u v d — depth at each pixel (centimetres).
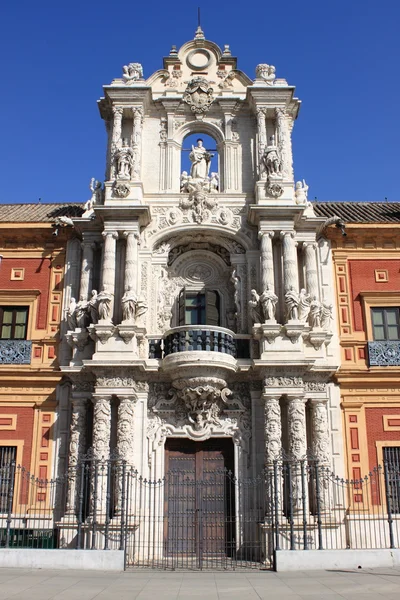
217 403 2220
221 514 2138
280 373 2150
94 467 1945
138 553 1906
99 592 1268
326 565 1633
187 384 2162
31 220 2550
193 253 2508
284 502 2062
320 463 2112
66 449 2216
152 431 2205
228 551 2105
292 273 2280
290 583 1402
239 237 2411
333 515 2086
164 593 1273
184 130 2591
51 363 2320
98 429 2105
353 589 1305
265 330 2170
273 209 2317
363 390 2288
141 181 2448
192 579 1485
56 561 1619
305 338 2258
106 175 2528
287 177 2455
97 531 1995
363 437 2234
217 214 2434
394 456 2231
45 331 2370
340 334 2364
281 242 2355
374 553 1652
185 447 2222
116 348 2173
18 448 2223
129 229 2325
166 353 2234
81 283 2356
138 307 2248
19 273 2447
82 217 2411
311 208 2469
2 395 2284
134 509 2050
